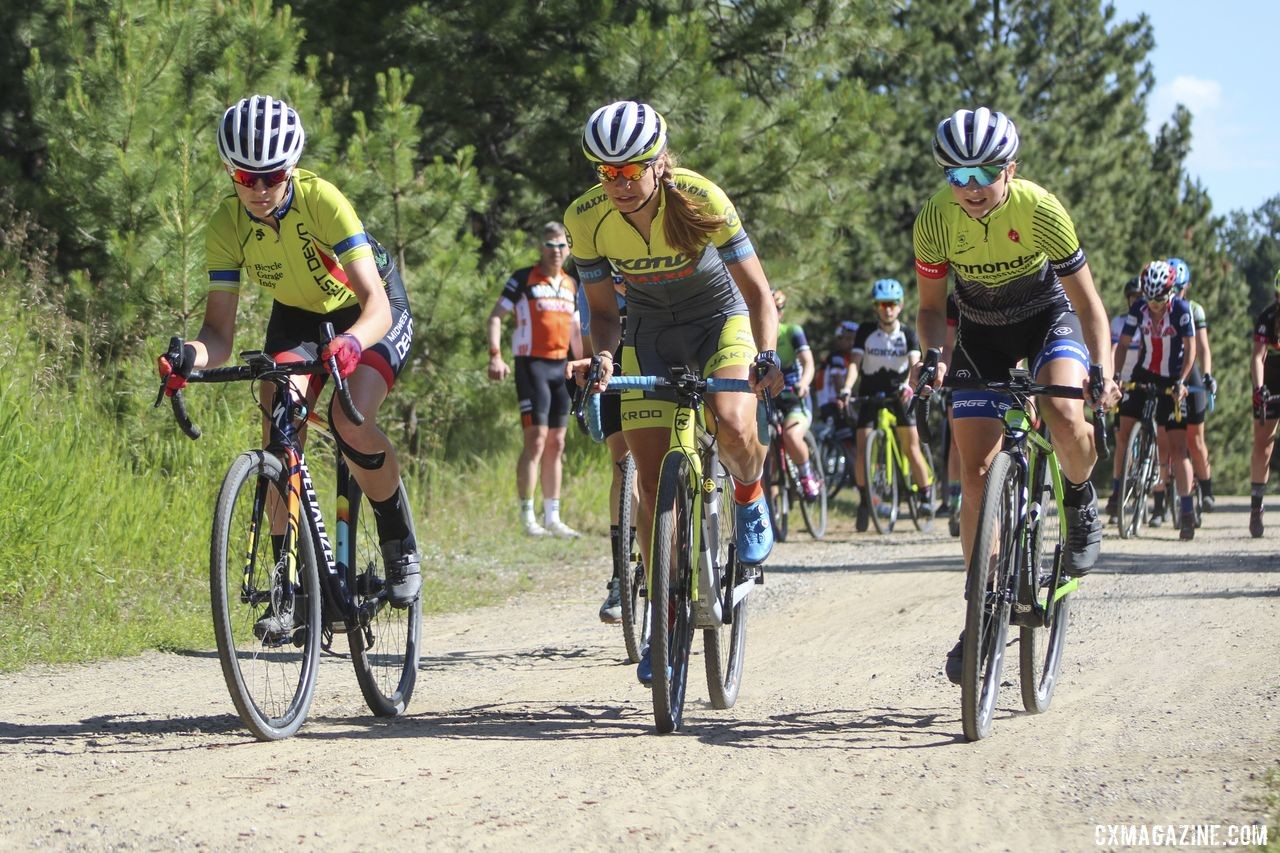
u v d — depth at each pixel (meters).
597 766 8.12
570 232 9.62
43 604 13.81
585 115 27.08
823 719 9.52
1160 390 22.11
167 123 19.09
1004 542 8.88
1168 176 67.81
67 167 18.72
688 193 9.12
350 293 9.52
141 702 10.30
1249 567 17.48
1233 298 66.31
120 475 16.52
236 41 20.31
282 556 8.80
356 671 9.49
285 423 8.98
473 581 17.73
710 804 7.30
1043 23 52.91
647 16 26.17
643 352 9.95
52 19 21.33
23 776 7.85
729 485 10.16
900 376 24.52
